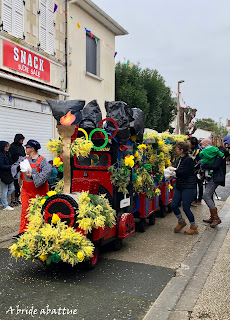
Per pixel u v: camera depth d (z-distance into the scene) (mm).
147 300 3820
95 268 4773
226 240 6141
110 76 16125
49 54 11688
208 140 8578
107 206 4746
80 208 4281
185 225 6695
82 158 5562
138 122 5828
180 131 23453
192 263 4988
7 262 4996
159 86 23984
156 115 24594
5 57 9422
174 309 3602
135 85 22094
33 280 4336
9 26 9656
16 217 7621
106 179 5258
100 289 4086
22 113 10484
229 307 3555
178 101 22438
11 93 9805
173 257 5250
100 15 14305
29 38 10617
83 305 3684
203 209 8984
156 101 24297
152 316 3451
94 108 5469
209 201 7199
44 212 4418
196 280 4371
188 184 6469
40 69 11125
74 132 4824
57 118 4895
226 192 12352
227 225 7332
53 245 4156
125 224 5367
